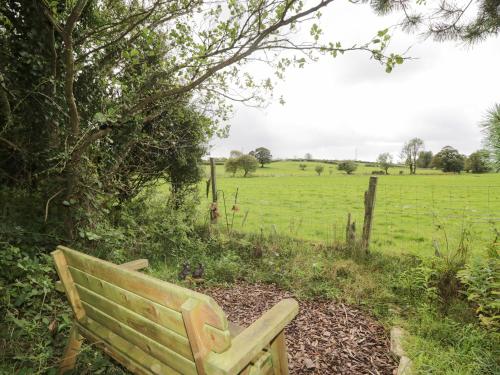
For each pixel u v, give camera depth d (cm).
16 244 325
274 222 1138
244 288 430
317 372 255
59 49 415
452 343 283
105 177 479
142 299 140
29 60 373
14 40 380
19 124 404
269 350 169
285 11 337
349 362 268
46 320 242
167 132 650
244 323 341
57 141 416
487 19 326
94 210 433
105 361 218
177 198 675
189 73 468
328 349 287
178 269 475
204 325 118
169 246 532
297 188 2841
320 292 408
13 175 451
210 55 403
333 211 1527
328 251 529
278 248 546
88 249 394
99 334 191
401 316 342
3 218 347
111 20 477
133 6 465
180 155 675
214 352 122
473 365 243
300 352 282
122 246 475
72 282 200
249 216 1271
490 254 340
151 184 666
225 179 4403
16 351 220
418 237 857
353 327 326
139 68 552
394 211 1477
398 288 402
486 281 299
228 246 565
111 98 532
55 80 397
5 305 256
